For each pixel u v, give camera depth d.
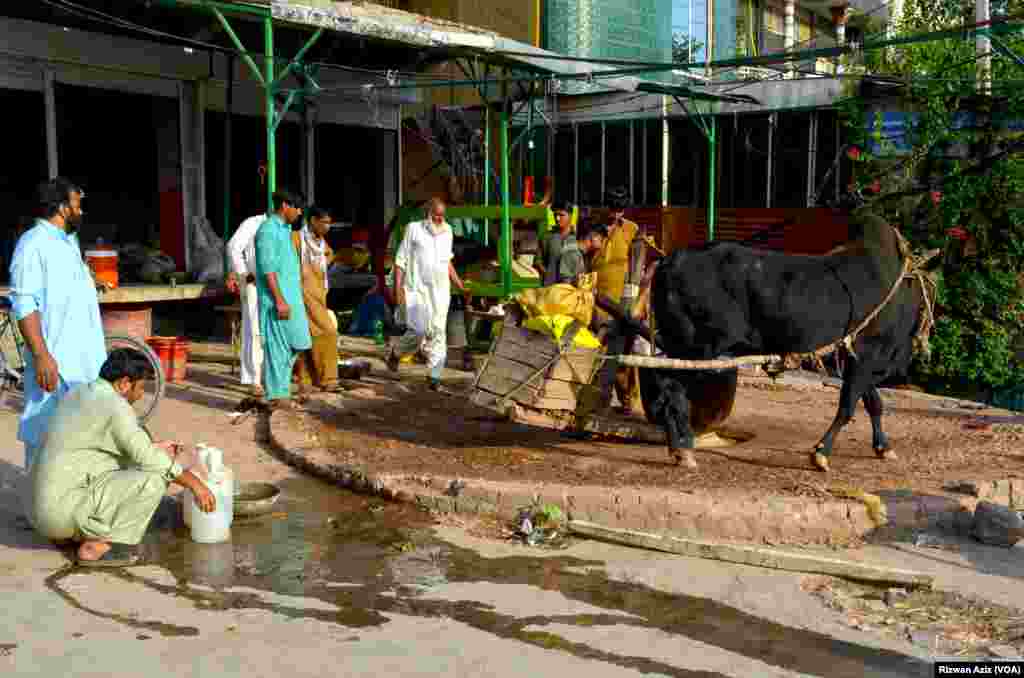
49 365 5.59
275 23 10.35
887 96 14.21
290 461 7.27
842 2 22.25
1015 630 4.58
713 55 20.02
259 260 8.17
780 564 5.36
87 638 4.22
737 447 7.67
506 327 7.15
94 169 12.83
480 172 17.83
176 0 9.39
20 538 5.48
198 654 4.09
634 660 4.15
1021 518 6.10
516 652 4.20
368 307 14.19
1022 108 13.02
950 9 17.86
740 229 17.25
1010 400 13.62
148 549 5.41
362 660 4.07
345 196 16.69
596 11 18.19
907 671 4.12
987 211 13.19
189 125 13.66
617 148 18.64
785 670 4.10
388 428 8.14
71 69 12.12
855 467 7.05
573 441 7.78
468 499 6.15
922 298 7.07
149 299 11.70
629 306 8.21
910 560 5.55
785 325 6.60
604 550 5.61
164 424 8.22
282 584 4.94
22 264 5.60
